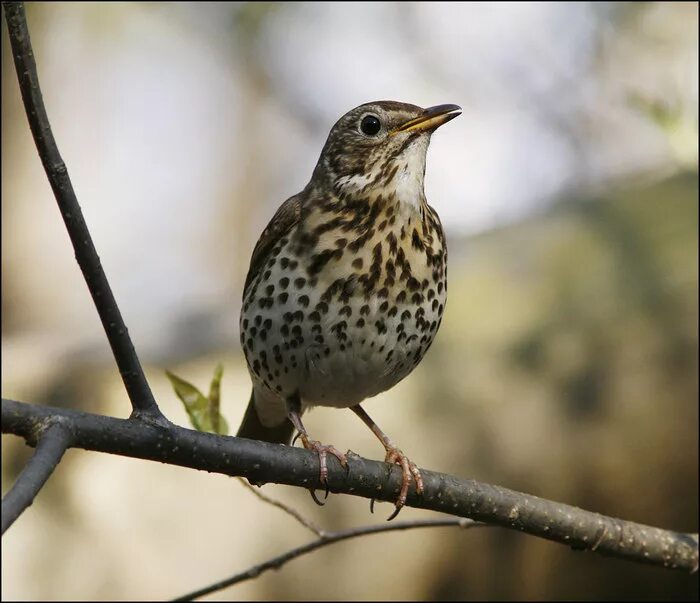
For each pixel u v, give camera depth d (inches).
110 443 258.1
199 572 497.7
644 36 871.7
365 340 361.1
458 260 599.2
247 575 370.3
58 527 506.0
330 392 379.6
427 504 330.0
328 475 314.3
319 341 360.8
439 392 529.3
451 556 504.7
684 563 357.7
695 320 531.2
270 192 1189.7
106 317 259.9
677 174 613.6
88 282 256.1
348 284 356.5
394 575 502.9
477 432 520.1
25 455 530.6
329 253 357.7
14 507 217.8
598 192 636.1
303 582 499.5
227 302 621.6
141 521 505.0
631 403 518.9
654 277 552.4
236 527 502.3
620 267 560.4
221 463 285.1
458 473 516.1
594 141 898.1
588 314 543.5
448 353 542.6
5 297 987.9
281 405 413.7
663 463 512.7
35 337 661.3
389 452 338.6
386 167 368.2
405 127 374.9
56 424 245.0
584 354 532.1
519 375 530.6
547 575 504.7
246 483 370.9
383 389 385.4
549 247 585.0
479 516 335.9
